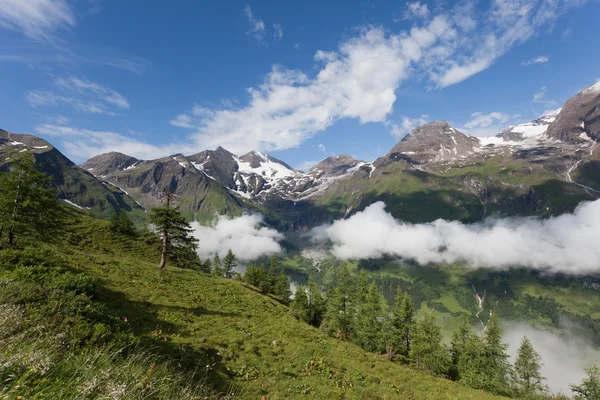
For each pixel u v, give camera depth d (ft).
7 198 84.58
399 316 164.66
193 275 144.77
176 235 143.84
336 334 162.20
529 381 156.46
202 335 66.44
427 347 140.56
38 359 17.35
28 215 89.35
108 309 54.95
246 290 145.59
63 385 16.46
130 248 198.59
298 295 188.44
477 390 78.64
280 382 53.52
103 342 30.50
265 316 102.12
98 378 18.10
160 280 110.52
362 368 72.43
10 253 63.57
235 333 74.49
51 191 97.19
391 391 62.85
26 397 14.43
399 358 142.72
